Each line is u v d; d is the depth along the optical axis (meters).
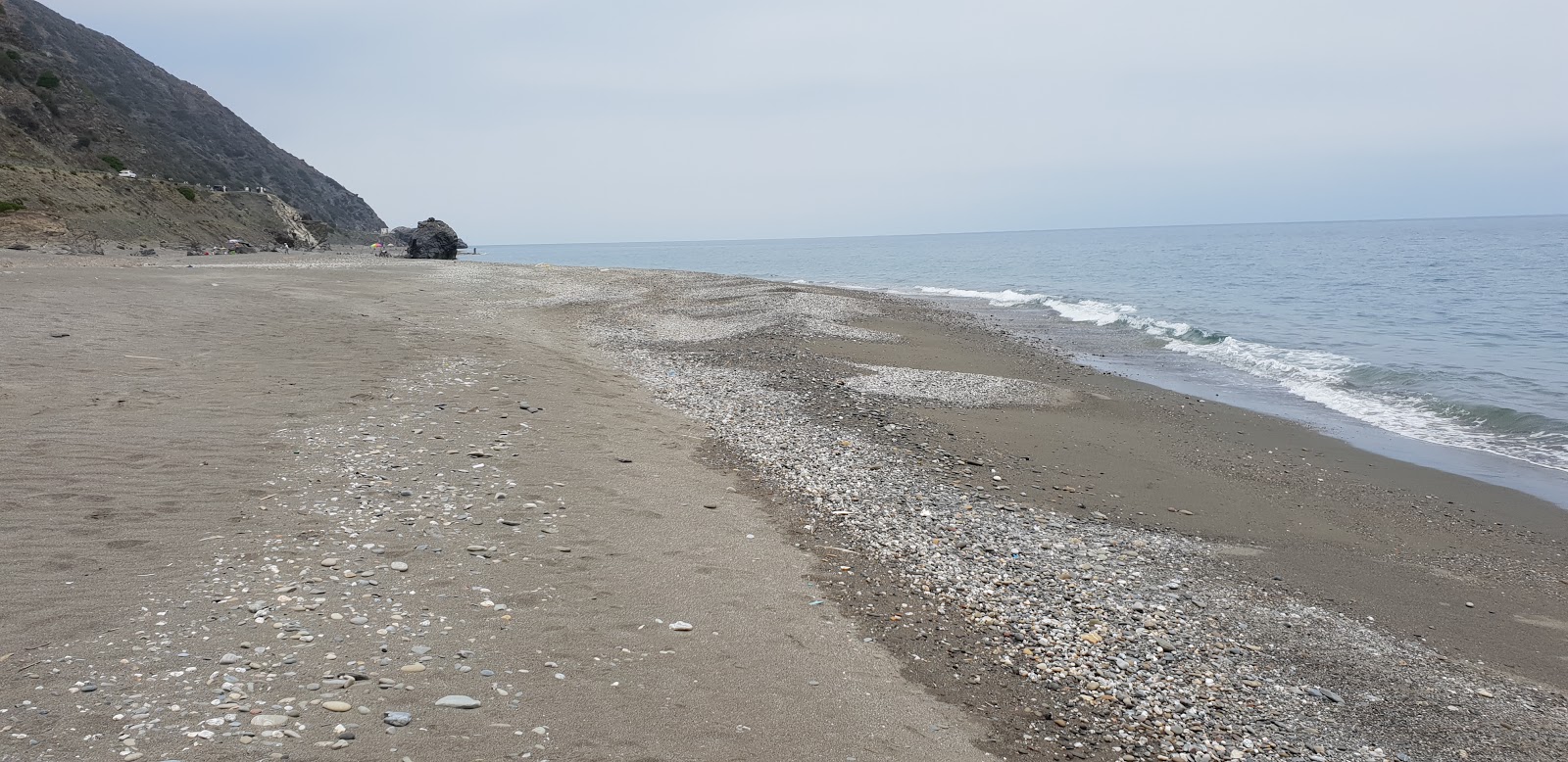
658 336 24.00
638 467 10.12
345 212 142.12
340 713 4.47
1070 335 27.80
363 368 13.16
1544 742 6.00
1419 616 8.12
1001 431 14.28
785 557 7.99
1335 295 39.31
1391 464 13.32
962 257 101.44
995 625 7.03
